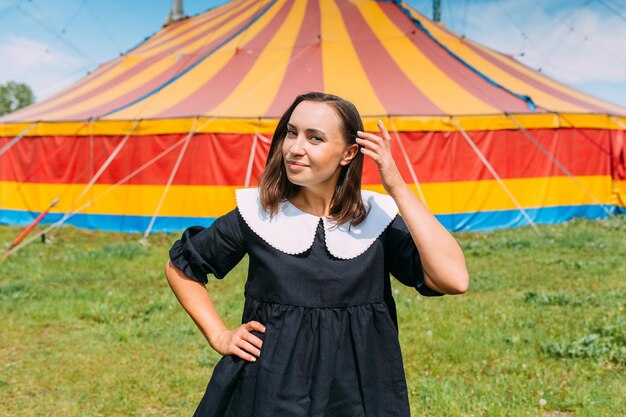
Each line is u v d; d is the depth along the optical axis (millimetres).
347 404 1937
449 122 11414
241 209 2070
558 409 3830
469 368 4512
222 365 2014
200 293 2096
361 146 1964
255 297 2020
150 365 4637
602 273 7758
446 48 14289
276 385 1898
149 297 6664
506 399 3943
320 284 1949
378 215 2084
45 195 12211
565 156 12250
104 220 11727
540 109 12148
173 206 11414
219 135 11195
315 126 1943
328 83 12383
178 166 11352
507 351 4820
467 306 6215
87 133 11828
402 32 14555
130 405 3918
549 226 11703
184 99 12336
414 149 11305
